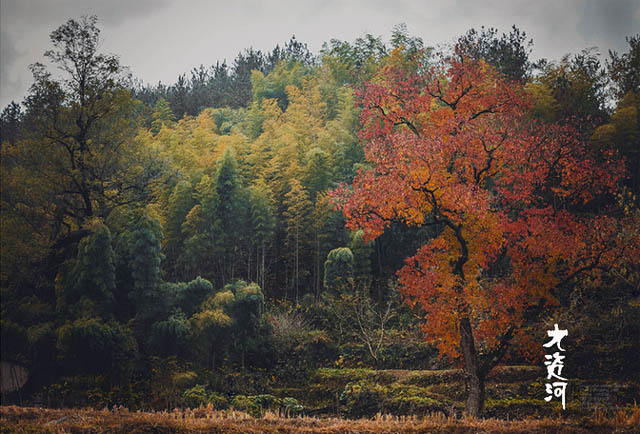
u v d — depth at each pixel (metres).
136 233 24.84
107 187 27.47
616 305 24.00
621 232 18.97
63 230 27.97
